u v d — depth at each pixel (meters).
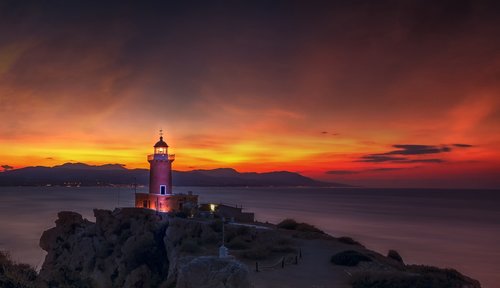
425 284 28.52
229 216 75.12
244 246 47.38
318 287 29.78
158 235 65.50
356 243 53.25
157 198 85.44
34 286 20.03
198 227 57.72
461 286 29.23
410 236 124.81
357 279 30.50
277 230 58.41
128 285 55.16
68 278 28.94
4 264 21.06
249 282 20.66
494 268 81.62
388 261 40.50
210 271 20.41
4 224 150.62
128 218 73.69
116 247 65.75
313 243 48.78
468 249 102.88
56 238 78.69
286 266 36.41
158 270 58.31
